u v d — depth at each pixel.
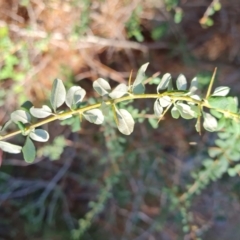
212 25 0.44
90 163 0.46
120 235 0.47
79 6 0.39
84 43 0.41
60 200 0.48
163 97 0.22
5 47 0.39
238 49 0.45
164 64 0.44
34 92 0.42
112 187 0.44
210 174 0.35
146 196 0.46
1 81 0.41
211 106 0.22
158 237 0.47
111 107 0.24
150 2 0.41
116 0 0.40
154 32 0.42
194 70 0.44
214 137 0.42
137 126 0.43
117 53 0.43
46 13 0.39
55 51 0.41
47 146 0.40
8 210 0.47
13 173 0.46
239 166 0.33
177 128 0.43
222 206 0.45
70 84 0.42
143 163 0.43
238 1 0.43
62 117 0.23
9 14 0.39
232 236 0.48
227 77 0.44
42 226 0.47
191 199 0.41
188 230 0.41
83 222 0.43
